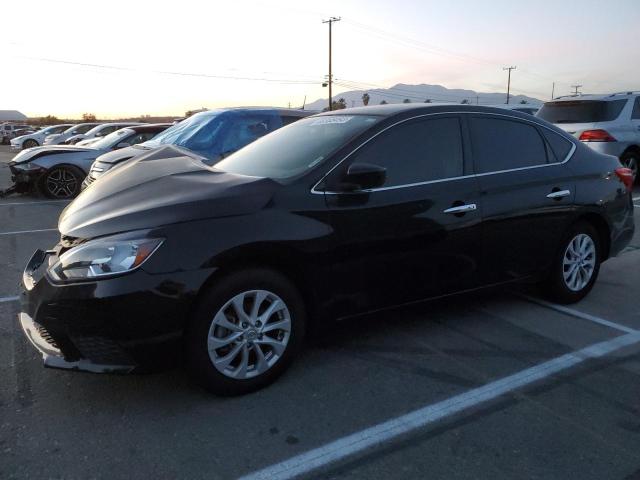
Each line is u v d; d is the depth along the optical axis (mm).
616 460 2688
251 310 3242
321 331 3605
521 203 4270
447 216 3887
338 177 3525
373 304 3711
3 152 32156
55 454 2717
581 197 4652
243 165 4051
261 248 3158
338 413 3100
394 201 3668
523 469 2621
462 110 4223
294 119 8508
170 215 3066
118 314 2863
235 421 3012
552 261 4613
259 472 2598
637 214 8820
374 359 3762
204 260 3000
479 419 3045
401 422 3014
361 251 3551
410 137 3891
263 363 3299
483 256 4141
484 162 4203
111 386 3377
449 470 2611
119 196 3459
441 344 4008
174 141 8102
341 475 2576
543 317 4539
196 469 2615
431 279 3920
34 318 3100
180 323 2990
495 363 3717
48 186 11430
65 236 3258
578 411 3133
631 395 3311
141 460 2676
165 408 3135
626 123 10641
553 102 11516
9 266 6066
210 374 3125
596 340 4094
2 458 2678
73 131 29141
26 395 3270
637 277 5672
